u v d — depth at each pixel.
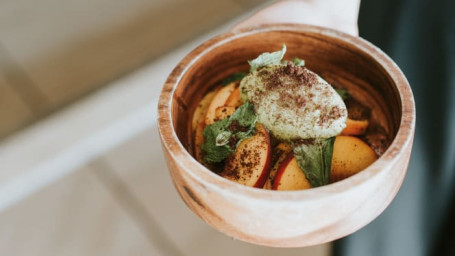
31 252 1.38
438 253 0.99
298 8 0.93
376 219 0.98
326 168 0.62
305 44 0.74
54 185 1.53
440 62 0.95
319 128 0.64
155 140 1.63
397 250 0.98
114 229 1.42
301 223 0.55
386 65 0.66
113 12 1.83
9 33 1.77
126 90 1.68
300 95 0.65
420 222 0.97
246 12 1.84
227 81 0.76
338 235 0.60
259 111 0.66
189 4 1.86
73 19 1.81
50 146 1.57
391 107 0.67
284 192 0.53
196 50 0.70
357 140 0.65
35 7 1.83
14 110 1.62
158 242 1.39
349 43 0.69
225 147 0.65
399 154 0.55
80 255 1.37
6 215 1.46
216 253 1.37
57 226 1.43
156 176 1.53
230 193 0.53
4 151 1.54
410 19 0.99
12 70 1.69
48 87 1.66
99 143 1.61
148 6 1.85
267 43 0.74
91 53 1.74
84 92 1.66
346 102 0.74
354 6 1.00
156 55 1.75
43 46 1.74
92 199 1.49
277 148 0.67
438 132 0.93
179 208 1.46
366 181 0.53
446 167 0.93
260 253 1.37
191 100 0.72
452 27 0.97
